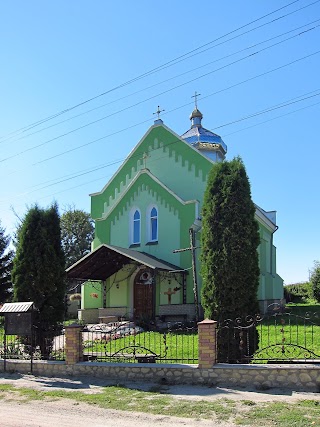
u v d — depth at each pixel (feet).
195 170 82.38
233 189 37.47
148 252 78.84
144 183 81.97
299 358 32.48
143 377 33.14
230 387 29.91
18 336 42.83
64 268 46.47
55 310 44.62
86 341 51.03
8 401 28.99
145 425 22.84
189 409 25.14
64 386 32.89
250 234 36.81
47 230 45.80
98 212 91.56
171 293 74.28
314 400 25.95
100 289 83.05
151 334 55.62
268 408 24.67
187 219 75.31
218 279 36.06
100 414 25.17
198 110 109.70
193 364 32.35
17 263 45.01
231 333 34.42
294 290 143.43
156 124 88.07
